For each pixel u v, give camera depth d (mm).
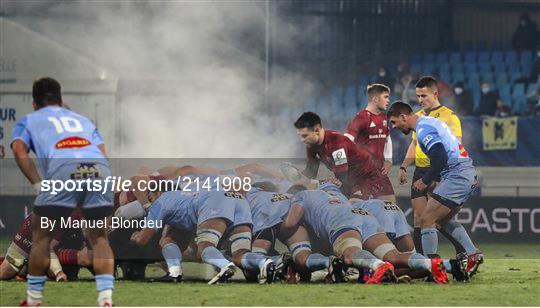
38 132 22453
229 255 30141
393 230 30031
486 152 57125
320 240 30297
